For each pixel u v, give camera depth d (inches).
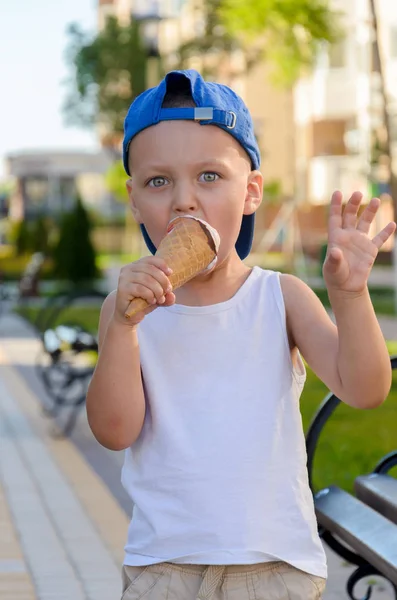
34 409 368.2
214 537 93.7
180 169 95.1
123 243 1980.8
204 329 98.0
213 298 99.3
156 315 99.3
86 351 329.7
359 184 1274.6
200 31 1173.1
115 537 208.1
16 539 206.1
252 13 647.1
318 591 96.0
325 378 96.4
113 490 249.3
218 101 95.4
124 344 93.6
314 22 656.4
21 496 242.2
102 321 103.6
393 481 143.6
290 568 95.3
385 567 115.3
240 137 96.7
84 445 304.8
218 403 95.9
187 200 95.0
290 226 1134.4
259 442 95.4
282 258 1293.1
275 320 98.7
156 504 95.7
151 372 97.3
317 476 229.1
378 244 90.7
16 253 1529.3
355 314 90.7
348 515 133.0
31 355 559.5
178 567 95.2
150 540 95.7
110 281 1204.5
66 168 1873.8
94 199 2112.5
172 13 1268.5
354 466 240.7
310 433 148.3
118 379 93.9
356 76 1334.9
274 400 96.9
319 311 99.0
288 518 95.6
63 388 326.3
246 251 103.9
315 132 1376.7
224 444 95.0
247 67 1122.7
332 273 89.7
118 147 1406.3
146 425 97.4
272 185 1258.6
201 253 91.0
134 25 1253.7
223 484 94.3
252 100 1451.8
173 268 89.5
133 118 97.4
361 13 1228.5
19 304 991.6
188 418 95.9
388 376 92.9
